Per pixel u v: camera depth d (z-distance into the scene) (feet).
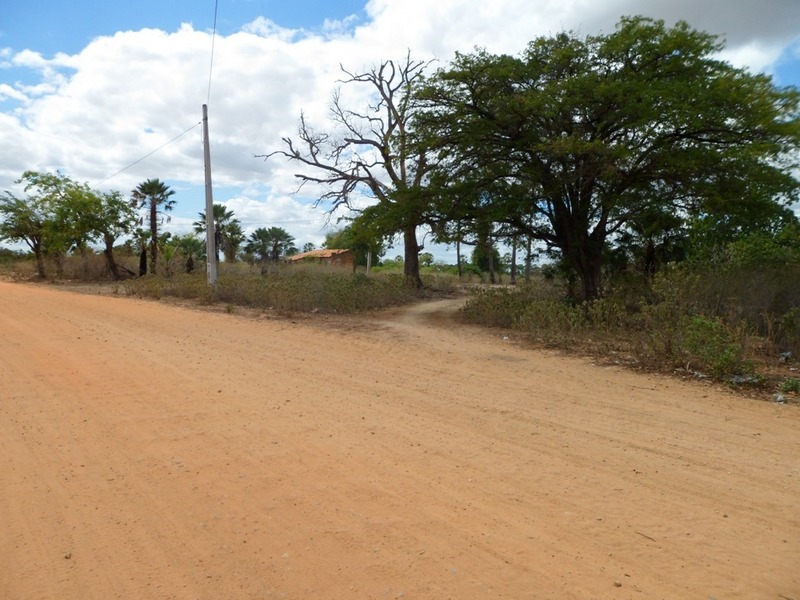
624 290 54.85
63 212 110.93
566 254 59.16
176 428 19.42
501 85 51.37
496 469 16.10
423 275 145.59
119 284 100.37
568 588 10.53
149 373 27.27
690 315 35.58
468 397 23.98
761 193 48.52
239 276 85.25
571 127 50.52
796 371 28.94
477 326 48.91
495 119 52.47
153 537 12.38
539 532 12.57
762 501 14.19
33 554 11.75
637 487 14.94
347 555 11.63
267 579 10.84
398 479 15.35
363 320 52.31
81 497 14.29
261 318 51.19
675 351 30.37
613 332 38.96
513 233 60.13
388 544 12.04
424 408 22.22
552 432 19.36
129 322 45.01
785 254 43.75
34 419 20.26
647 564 11.34
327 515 13.32
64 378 26.04
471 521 13.05
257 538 12.32
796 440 18.75
